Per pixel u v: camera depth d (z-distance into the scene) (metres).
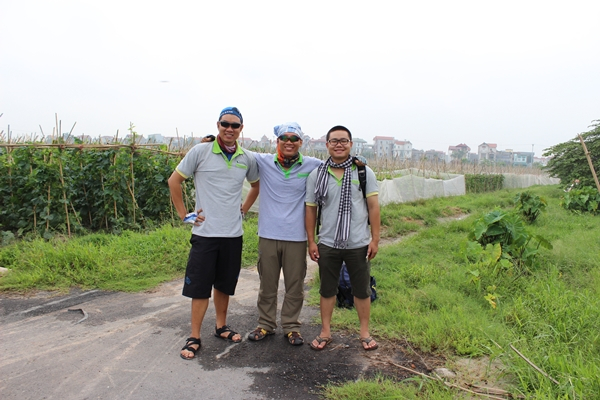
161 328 3.94
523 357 2.90
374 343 3.53
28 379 2.98
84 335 3.75
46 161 7.45
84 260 5.63
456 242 7.70
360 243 3.47
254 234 7.64
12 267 5.51
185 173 3.43
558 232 8.88
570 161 18.77
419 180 16.64
